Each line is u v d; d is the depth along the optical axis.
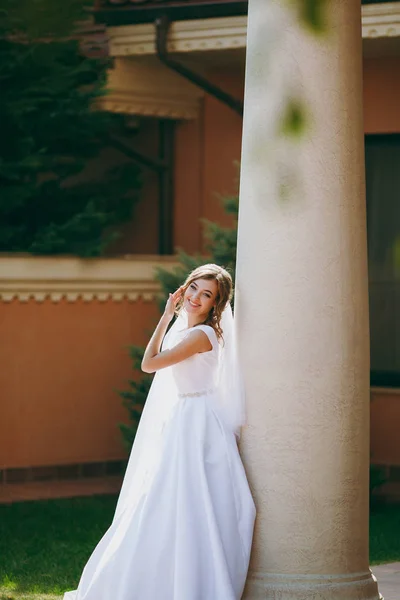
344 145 5.73
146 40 13.05
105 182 14.15
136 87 13.52
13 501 11.22
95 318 12.90
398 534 9.62
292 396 5.72
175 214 14.34
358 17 5.83
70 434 12.77
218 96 13.66
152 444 6.13
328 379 5.73
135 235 14.55
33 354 12.56
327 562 5.75
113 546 5.86
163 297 12.13
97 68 12.88
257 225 5.77
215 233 11.86
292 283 5.72
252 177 5.75
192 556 5.61
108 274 12.91
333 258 5.73
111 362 13.00
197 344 5.94
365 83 12.91
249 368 5.81
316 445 5.73
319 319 5.72
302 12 3.59
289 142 3.99
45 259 12.55
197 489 5.73
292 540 5.73
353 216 5.80
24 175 12.98
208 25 12.77
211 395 5.98
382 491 11.96
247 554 5.75
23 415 12.49
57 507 10.87
